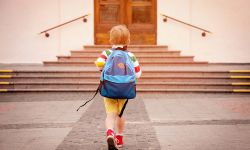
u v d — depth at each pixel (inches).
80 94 408.2
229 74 436.8
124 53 178.9
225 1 564.4
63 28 573.0
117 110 183.2
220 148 189.9
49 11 572.4
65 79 434.6
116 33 181.0
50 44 574.9
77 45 573.6
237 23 566.6
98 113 297.4
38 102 355.3
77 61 499.2
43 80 434.9
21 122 262.5
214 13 565.9
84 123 257.9
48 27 573.3
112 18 574.9
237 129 233.5
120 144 191.2
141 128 238.7
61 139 211.6
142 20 573.9
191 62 498.0
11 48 576.7
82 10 570.9
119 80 172.1
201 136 215.8
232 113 290.7
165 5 567.8
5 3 572.1
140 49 538.9
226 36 567.5
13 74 442.3
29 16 573.3
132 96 174.6
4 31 575.5
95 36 573.6
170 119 268.4
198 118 270.8
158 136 216.5
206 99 369.1
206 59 570.3
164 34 569.6
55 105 337.4
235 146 193.6
